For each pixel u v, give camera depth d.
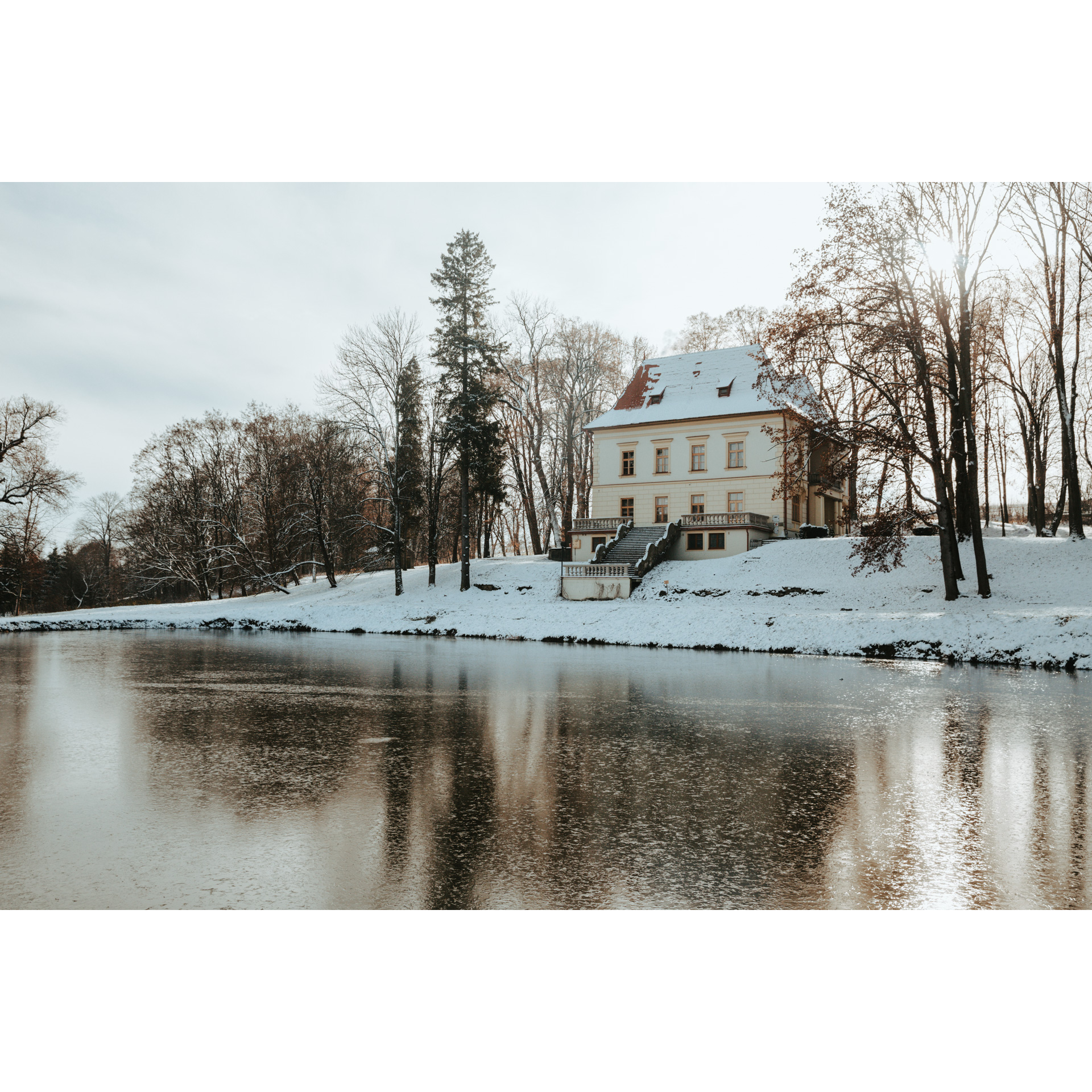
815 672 19.84
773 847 6.41
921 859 6.12
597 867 5.92
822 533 51.75
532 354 58.97
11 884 5.58
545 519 76.12
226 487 63.28
